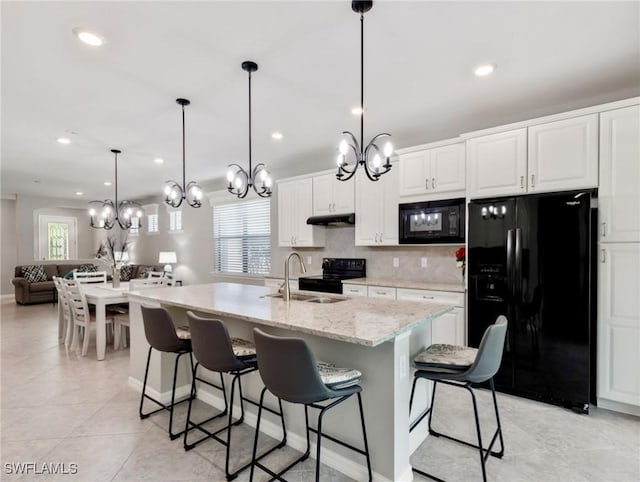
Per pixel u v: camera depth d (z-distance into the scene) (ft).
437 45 7.14
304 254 17.16
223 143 13.73
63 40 6.84
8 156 15.43
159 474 6.32
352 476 6.21
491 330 5.60
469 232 10.18
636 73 8.36
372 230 13.43
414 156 12.13
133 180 21.08
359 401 5.83
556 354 8.71
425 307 7.34
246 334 8.30
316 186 15.34
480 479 6.10
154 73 8.19
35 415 8.51
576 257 8.46
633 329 7.98
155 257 27.45
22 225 26.89
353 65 7.93
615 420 8.04
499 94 9.49
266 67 7.98
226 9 6.00
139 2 5.78
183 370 9.56
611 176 8.18
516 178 9.43
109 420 8.27
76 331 13.71
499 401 9.07
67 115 10.68
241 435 7.66
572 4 5.92
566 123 8.73
